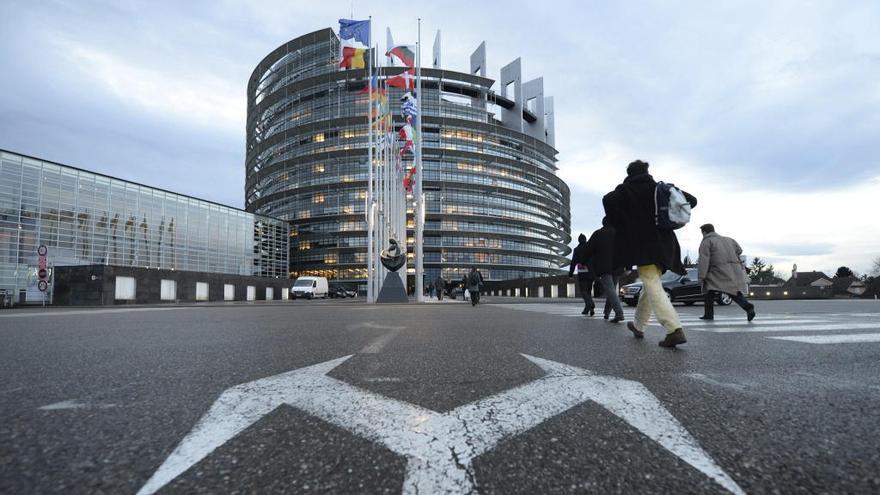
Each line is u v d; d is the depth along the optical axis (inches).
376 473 55.8
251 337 203.5
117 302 1092.5
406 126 954.1
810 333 210.5
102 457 60.0
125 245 1549.0
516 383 104.7
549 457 60.6
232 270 2074.3
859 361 133.8
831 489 50.9
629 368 123.0
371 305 711.1
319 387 100.7
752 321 281.3
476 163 3395.7
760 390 97.4
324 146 3149.6
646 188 175.3
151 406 85.0
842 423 74.3
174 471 55.7
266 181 3575.3
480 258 3444.9
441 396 92.7
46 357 144.8
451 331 229.6
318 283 1732.3
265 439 67.3
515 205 3575.3
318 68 3265.3
